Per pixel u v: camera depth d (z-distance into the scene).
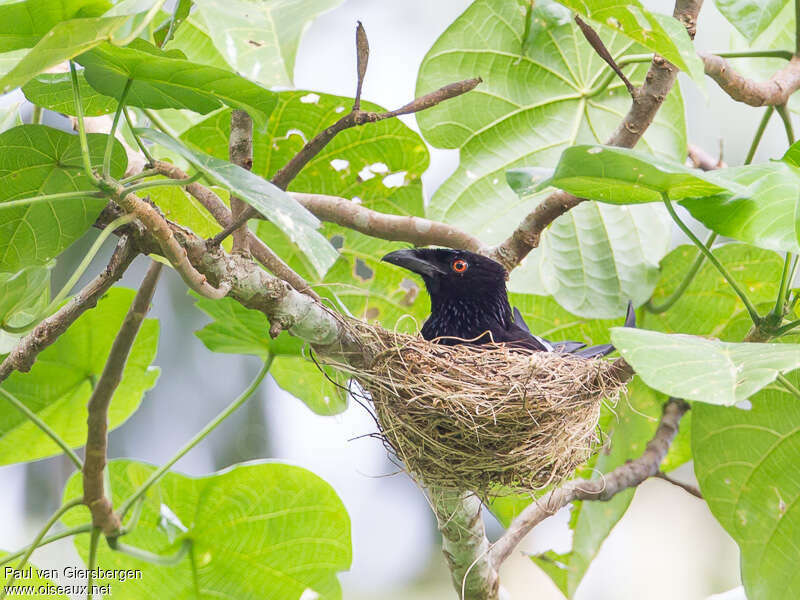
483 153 9.76
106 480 6.60
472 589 8.02
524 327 10.67
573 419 7.60
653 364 5.02
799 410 8.21
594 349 9.41
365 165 9.55
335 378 8.21
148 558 6.90
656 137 9.75
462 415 7.27
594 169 5.87
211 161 4.99
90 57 4.86
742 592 9.70
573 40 9.57
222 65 8.84
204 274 5.85
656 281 9.66
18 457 8.34
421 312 10.77
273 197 4.84
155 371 8.34
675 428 9.52
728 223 5.93
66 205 6.20
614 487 8.96
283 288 6.20
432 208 9.79
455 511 7.72
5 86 4.16
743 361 5.04
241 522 8.12
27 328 5.12
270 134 9.17
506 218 9.79
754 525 8.62
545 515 8.39
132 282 15.41
